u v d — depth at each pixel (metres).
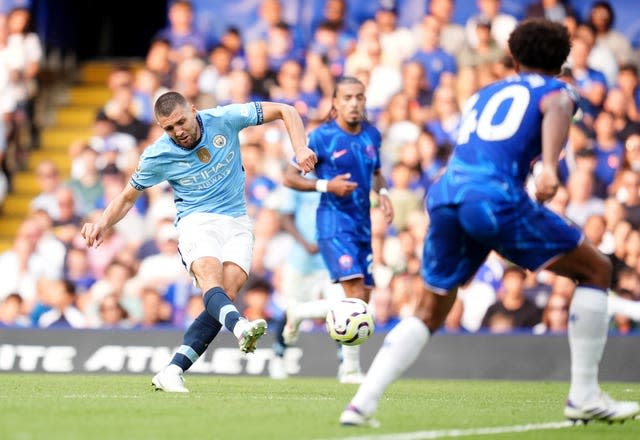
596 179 49.69
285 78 54.28
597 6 54.25
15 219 55.62
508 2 55.03
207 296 23.97
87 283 49.59
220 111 25.19
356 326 23.64
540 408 23.19
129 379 34.84
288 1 58.12
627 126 51.19
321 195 31.72
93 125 59.91
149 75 55.62
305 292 41.88
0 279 50.25
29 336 42.75
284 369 39.97
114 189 52.88
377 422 17.53
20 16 58.38
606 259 18.19
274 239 47.94
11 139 56.34
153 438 15.66
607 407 18.23
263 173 50.84
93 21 65.44
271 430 16.88
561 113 17.36
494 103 17.94
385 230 47.59
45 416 18.64
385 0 55.62
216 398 23.98
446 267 17.77
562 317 44.56
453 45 54.25
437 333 41.12
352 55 54.84
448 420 19.38
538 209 17.52
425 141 50.53
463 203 17.41
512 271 45.06
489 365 40.34
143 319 47.62
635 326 43.78
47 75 60.88
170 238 49.03
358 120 31.42
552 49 18.38
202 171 25.17
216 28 58.66
